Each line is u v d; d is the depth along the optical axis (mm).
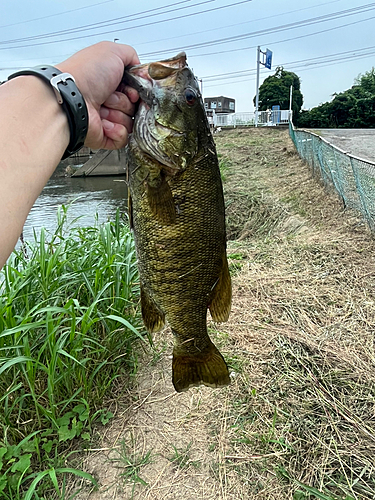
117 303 660
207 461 491
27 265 708
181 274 414
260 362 646
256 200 1846
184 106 378
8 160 210
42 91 250
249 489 451
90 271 714
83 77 322
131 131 389
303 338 699
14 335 532
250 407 562
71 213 2604
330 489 439
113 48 359
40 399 550
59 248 713
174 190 388
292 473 463
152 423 554
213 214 411
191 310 435
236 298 874
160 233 396
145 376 649
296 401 562
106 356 625
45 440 502
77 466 491
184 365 465
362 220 1173
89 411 554
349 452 479
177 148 377
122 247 824
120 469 487
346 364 625
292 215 1545
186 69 385
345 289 849
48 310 495
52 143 239
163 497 450
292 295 857
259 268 1039
